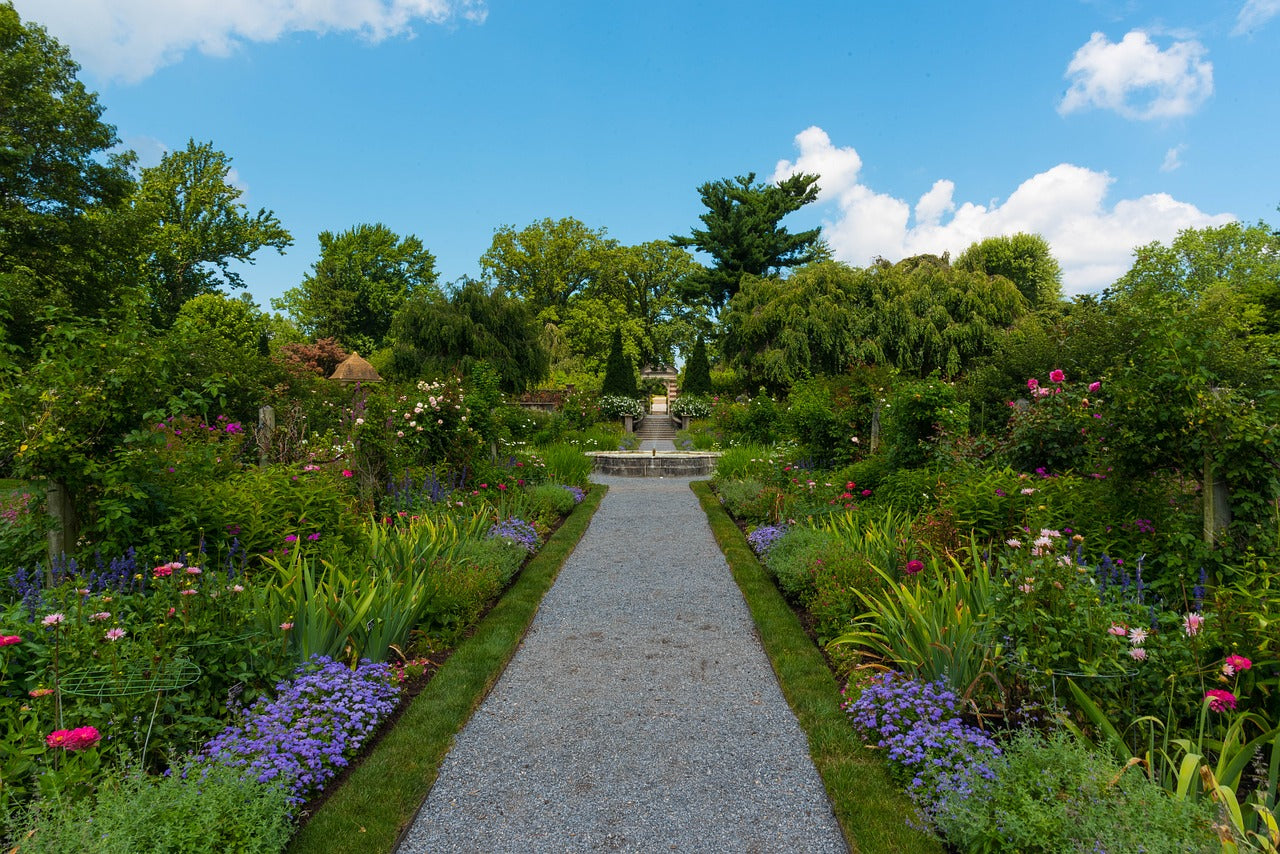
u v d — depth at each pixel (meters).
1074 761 2.32
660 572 6.63
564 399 26.25
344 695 3.26
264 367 11.84
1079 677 2.78
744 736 3.35
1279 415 3.62
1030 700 2.96
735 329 27.91
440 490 7.70
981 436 6.86
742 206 43.44
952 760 2.73
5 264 15.20
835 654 4.13
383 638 3.92
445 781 2.95
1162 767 2.40
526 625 5.02
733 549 7.39
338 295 42.75
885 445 8.22
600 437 19.66
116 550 3.83
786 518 7.71
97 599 3.02
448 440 8.70
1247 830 2.10
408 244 45.56
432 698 3.66
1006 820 2.18
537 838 2.55
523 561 6.81
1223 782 2.28
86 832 1.95
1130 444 4.09
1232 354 6.23
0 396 3.68
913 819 2.57
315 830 2.51
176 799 2.18
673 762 3.11
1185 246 31.23
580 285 45.88
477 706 3.70
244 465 6.70
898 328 22.95
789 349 23.73
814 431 10.20
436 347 23.80
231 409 10.30
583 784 2.93
